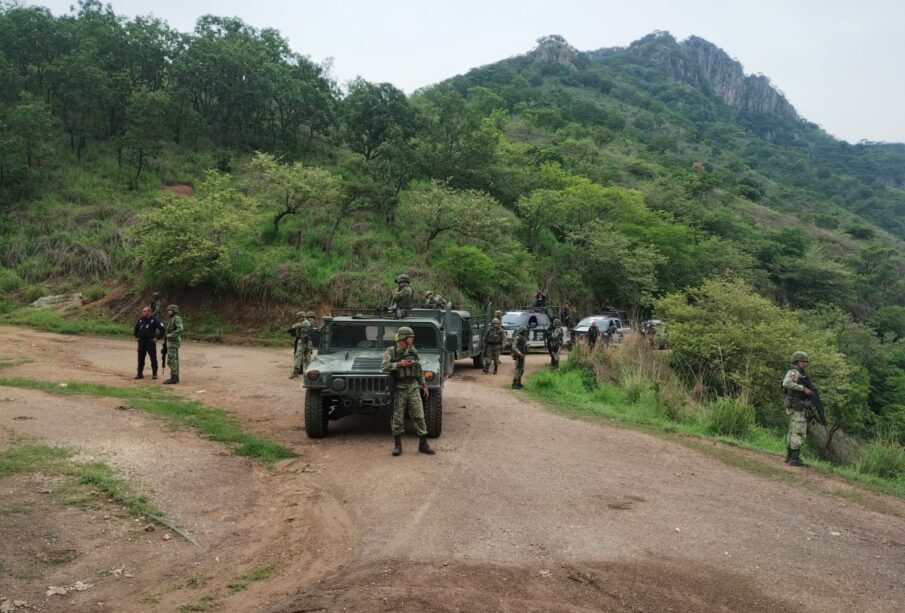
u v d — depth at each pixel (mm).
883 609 4133
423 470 7191
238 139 44875
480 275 28688
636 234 40844
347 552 4801
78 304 25266
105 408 9727
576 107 131750
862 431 26781
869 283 65812
